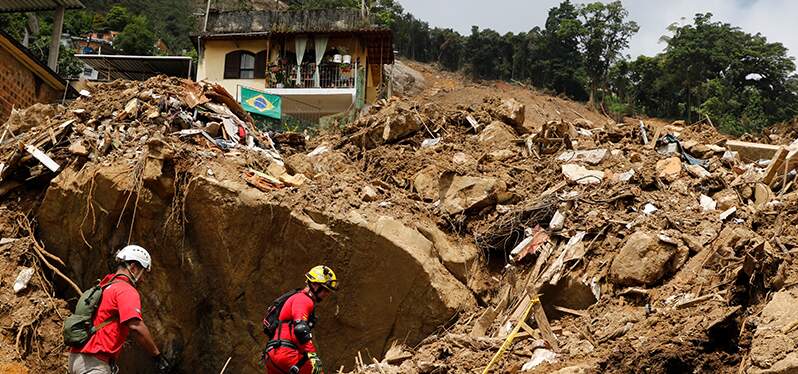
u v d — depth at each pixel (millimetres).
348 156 13852
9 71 20328
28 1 26688
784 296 7773
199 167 11062
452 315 10344
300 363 7273
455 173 11875
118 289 6863
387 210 11109
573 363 8469
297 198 10828
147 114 12531
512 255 10750
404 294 10430
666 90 52562
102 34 60438
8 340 10578
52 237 11633
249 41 28281
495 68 60938
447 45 63344
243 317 10766
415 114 14008
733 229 9742
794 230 9117
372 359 10125
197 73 28344
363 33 27578
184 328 10953
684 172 11953
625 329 8875
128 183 11070
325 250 10555
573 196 11305
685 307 8797
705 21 54125
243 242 10742
